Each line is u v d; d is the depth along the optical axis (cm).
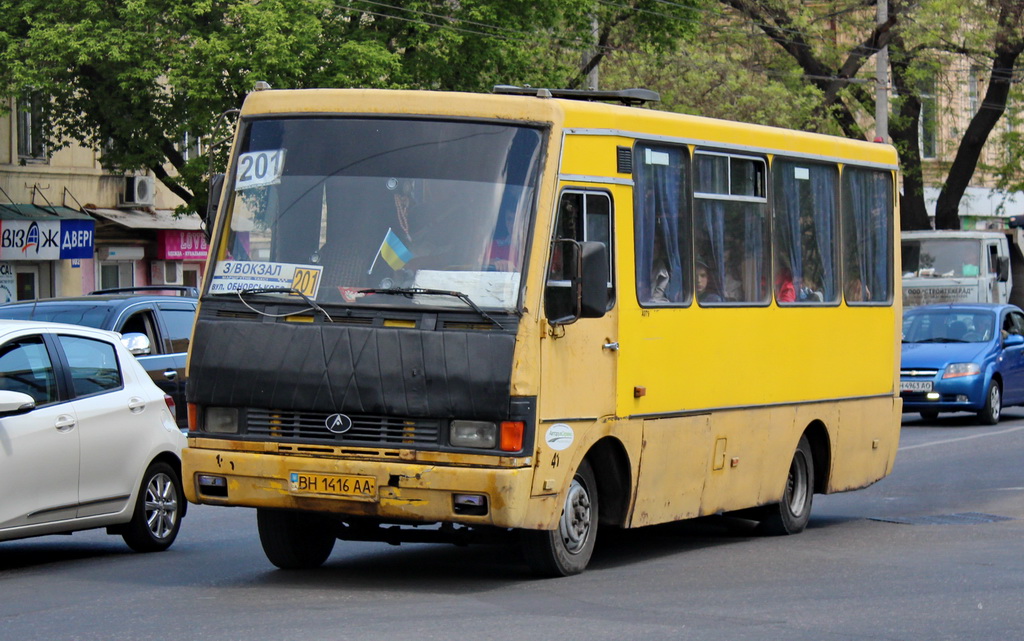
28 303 2283
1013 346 3575
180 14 4253
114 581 1407
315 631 1095
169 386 2269
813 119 5378
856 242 1944
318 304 1302
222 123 4244
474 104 1338
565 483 1338
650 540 1781
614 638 1079
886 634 1118
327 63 4297
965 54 5847
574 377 1345
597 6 5144
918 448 2936
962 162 6188
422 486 1258
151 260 5778
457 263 1293
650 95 1566
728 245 1641
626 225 1442
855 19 5572
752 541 1762
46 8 4353
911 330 3584
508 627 1117
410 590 1323
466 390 1255
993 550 1644
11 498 1459
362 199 1331
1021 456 2766
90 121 4700
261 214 1357
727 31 5653
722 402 1616
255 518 2002
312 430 1295
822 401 1842
